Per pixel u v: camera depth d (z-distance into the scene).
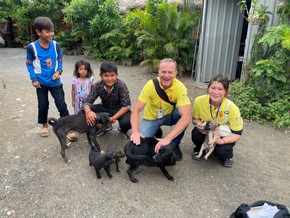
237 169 2.84
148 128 3.00
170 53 6.54
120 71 7.50
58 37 10.52
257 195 2.44
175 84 2.68
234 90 4.72
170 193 2.43
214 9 5.70
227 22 5.86
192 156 3.02
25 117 4.04
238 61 6.45
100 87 3.14
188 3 7.12
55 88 3.32
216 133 2.63
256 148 3.32
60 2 10.89
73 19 9.35
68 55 10.36
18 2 11.40
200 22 6.24
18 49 11.98
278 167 2.91
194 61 6.42
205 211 2.23
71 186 2.49
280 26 4.21
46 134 3.42
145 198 2.36
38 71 3.16
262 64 4.35
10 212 2.18
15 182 2.54
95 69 7.76
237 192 2.47
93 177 2.62
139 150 2.49
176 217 2.15
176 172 2.75
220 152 2.73
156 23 6.79
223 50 6.07
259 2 4.85
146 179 2.62
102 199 2.33
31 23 11.41
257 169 2.85
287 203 2.34
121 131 3.46
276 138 3.61
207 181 2.62
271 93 4.45
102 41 8.91
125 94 3.20
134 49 8.52
